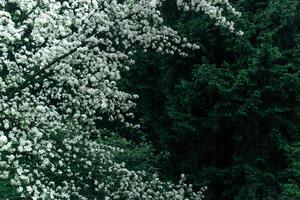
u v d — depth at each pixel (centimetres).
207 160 1489
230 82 1373
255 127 1366
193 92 1407
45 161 574
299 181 1195
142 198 905
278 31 1421
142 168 1167
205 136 1445
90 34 591
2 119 545
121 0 608
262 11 1418
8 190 675
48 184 629
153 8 569
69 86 675
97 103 652
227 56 1503
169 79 1551
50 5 520
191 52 1491
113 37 605
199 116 1470
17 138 539
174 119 1452
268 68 1312
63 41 526
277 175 1314
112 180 850
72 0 563
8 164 523
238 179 1370
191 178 1420
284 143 1294
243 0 1463
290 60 1396
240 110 1305
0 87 563
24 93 601
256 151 1373
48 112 640
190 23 1466
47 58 554
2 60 603
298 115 1394
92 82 616
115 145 1246
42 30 525
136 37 592
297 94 1328
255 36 1425
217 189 1418
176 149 1513
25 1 515
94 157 836
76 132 758
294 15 1388
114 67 600
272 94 1345
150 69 1614
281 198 1145
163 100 1638
